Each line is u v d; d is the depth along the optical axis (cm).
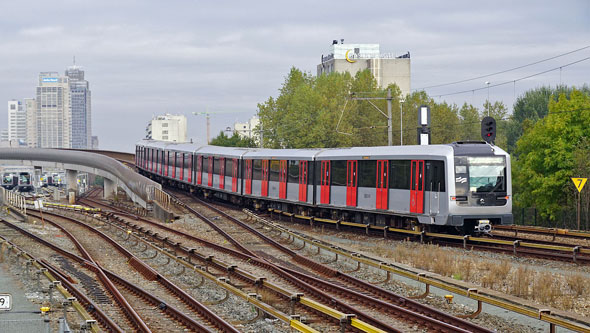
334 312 1391
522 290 1805
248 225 3769
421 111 4359
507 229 3156
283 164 4169
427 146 2969
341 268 2381
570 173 4409
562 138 4531
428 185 2903
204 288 2044
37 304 1792
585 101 4538
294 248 2941
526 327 1469
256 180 4534
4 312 1636
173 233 3594
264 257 2692
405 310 1548
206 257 2347
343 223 3534
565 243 2742
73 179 8562
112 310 1708
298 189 3975
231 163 4944
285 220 4262
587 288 1819
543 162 4650
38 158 8756
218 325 1519
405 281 2081
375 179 3266
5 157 8812
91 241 3422
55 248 3023
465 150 2833
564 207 4500
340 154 3572
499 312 1628
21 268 2406
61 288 1702
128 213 5266
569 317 1406
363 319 1516
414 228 3056
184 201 5575
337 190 3584
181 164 6147
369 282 2078
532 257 2430
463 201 2805
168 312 1677
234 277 2164
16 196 5078
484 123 3006
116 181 6925
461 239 2845
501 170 2859
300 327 1283
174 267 2491
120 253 2955
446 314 1501
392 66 15062
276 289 1730
